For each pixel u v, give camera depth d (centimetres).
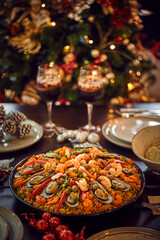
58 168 59
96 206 52
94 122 97
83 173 59
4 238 44
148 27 283
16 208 56
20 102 154
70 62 133
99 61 130
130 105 111
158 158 69
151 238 47
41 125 94
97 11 136
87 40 139
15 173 61
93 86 85
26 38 127
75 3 123
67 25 135
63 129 90
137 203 58
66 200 53
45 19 121
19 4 123
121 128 90
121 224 53
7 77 126
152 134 74
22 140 82
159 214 55
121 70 154
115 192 55
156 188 63
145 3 264
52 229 49
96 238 46
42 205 53
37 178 57
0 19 147
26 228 51
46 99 89
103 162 64
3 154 76
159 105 111
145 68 163
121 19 127
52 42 136
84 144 78
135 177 59
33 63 146
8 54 138
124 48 149
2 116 81
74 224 52
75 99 148
